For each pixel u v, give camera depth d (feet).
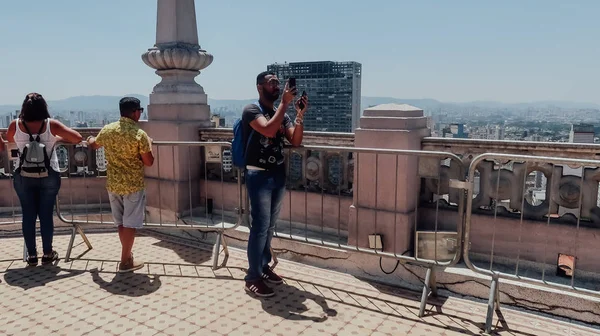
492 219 14.82
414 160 15.21
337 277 15.40
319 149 14.46
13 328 11.48
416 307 13.01
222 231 16.87
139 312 12.48
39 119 15.55
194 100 21.56
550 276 13.76
